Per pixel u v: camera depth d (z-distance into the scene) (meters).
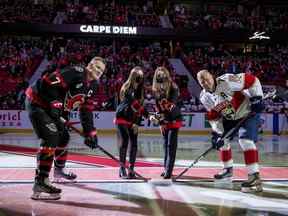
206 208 4.18
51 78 4.45
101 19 25.55
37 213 3.94
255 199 4.59
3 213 3.92
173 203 4.38
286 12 31.06
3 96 18.03
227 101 5.27
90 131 4.85
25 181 5.47
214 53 26.22
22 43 24.41
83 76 4.56
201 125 17.14
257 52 27.42
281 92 20.98
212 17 27.72
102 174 6.14
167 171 5.65
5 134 15.58
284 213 4.01
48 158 4.52
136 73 5.64
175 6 30.95
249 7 31.98
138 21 25.89
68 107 4.74
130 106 5.71
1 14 24.55
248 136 5.11
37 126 4.51
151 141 13.04
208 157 8.78
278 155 9.34
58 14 25.97
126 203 4.36
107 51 24.45
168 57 25.73
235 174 6.34
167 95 5.61
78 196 4.66
